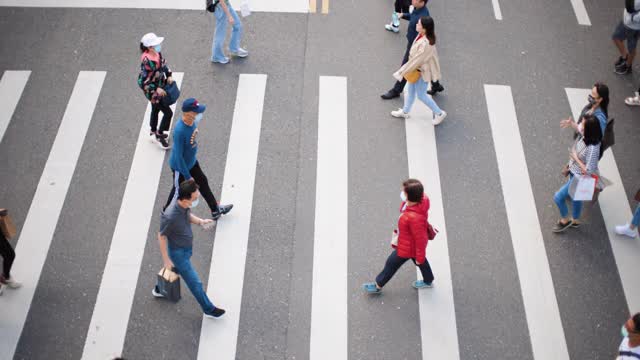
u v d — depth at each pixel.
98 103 10.98
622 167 10.21
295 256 9.06
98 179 9.95
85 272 8.89
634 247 9.28
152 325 8.38
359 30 12.21
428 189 9.85
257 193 9.74
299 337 8.29
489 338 8.35
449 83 11.35
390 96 11.02
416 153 10.30
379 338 8.31
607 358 8.24
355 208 9.61
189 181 7.14
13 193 9.76
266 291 8.70
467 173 10.08
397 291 8.74
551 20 12.52
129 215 9.52
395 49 11.91
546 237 9.38
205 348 8.18
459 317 8.52
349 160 10.19
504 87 11.31
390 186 9.88
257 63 11.57
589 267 9.07
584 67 11.70
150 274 8.88
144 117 10.80
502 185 9.95
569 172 8.93
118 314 8.48
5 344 8.20
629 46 11.16
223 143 10.37
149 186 9.88
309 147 10.34
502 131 10.65
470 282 8.86
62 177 9.96
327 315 8.49
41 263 8.98
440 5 12.75
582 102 11.13
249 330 8.34
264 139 10.42
